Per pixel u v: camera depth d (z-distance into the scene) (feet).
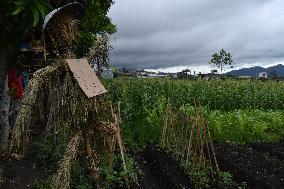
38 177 21.01
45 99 21.66
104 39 16.20
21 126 13.09
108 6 35.14
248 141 36.86
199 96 55.93
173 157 26.81
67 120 14.51
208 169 24.82
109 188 19.54
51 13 13.99
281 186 22.29
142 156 29.32
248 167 25.31
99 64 16.34
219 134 35.73
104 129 14.92
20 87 29.14
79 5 14.61
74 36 15.11
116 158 22.12
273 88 61.72
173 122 28.25
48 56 17.02
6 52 24.98
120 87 46.65
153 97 42.83
